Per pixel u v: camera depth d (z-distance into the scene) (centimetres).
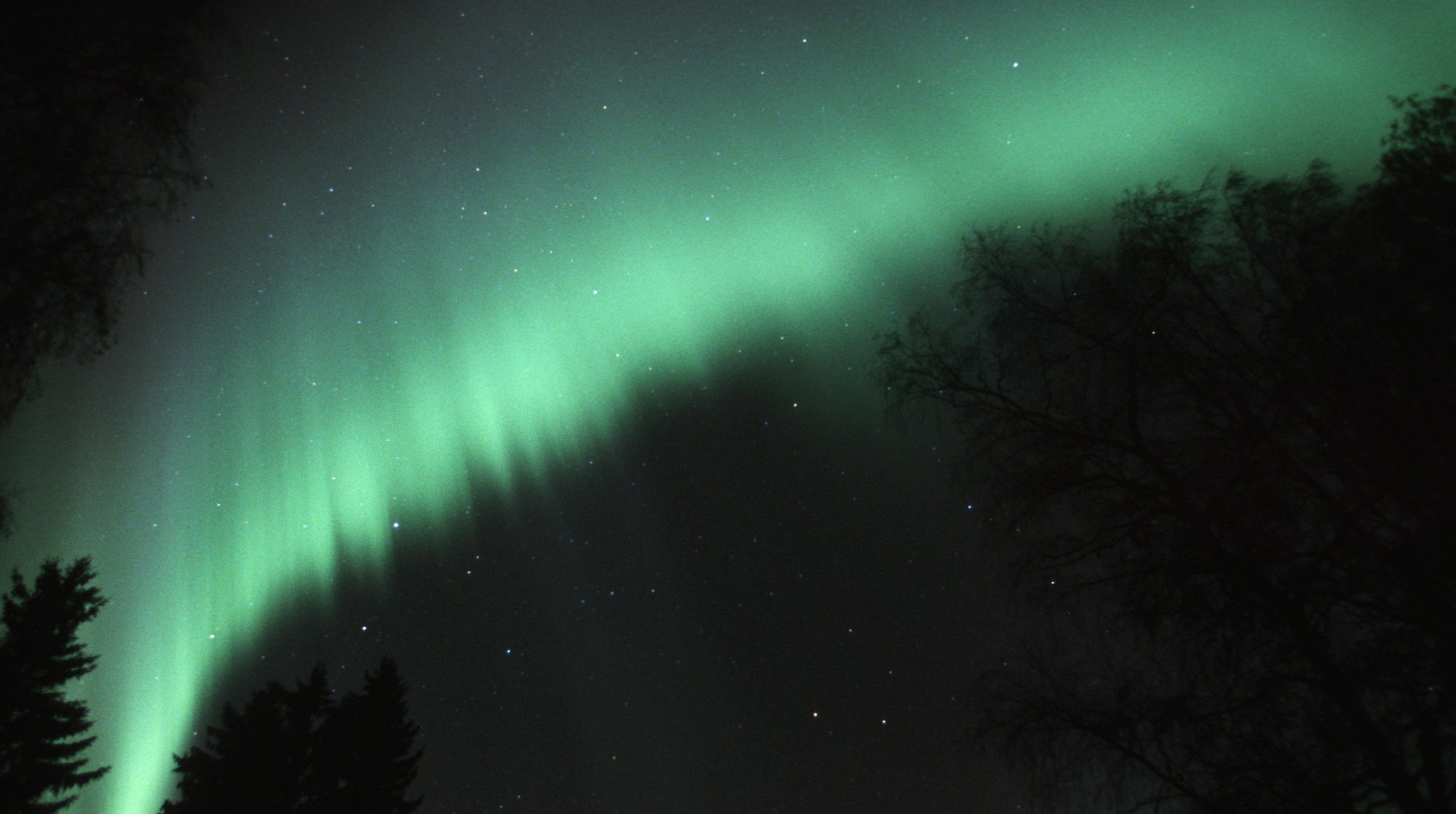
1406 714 776
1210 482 973
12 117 580
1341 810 798
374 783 1725
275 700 1770
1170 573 943
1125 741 939
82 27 598
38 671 1764
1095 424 1063
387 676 1883
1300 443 890
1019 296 1114
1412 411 769
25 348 612
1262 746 854
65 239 603
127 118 627
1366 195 816
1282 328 870
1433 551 750
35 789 1706
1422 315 760
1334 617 845
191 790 1630
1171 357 988
